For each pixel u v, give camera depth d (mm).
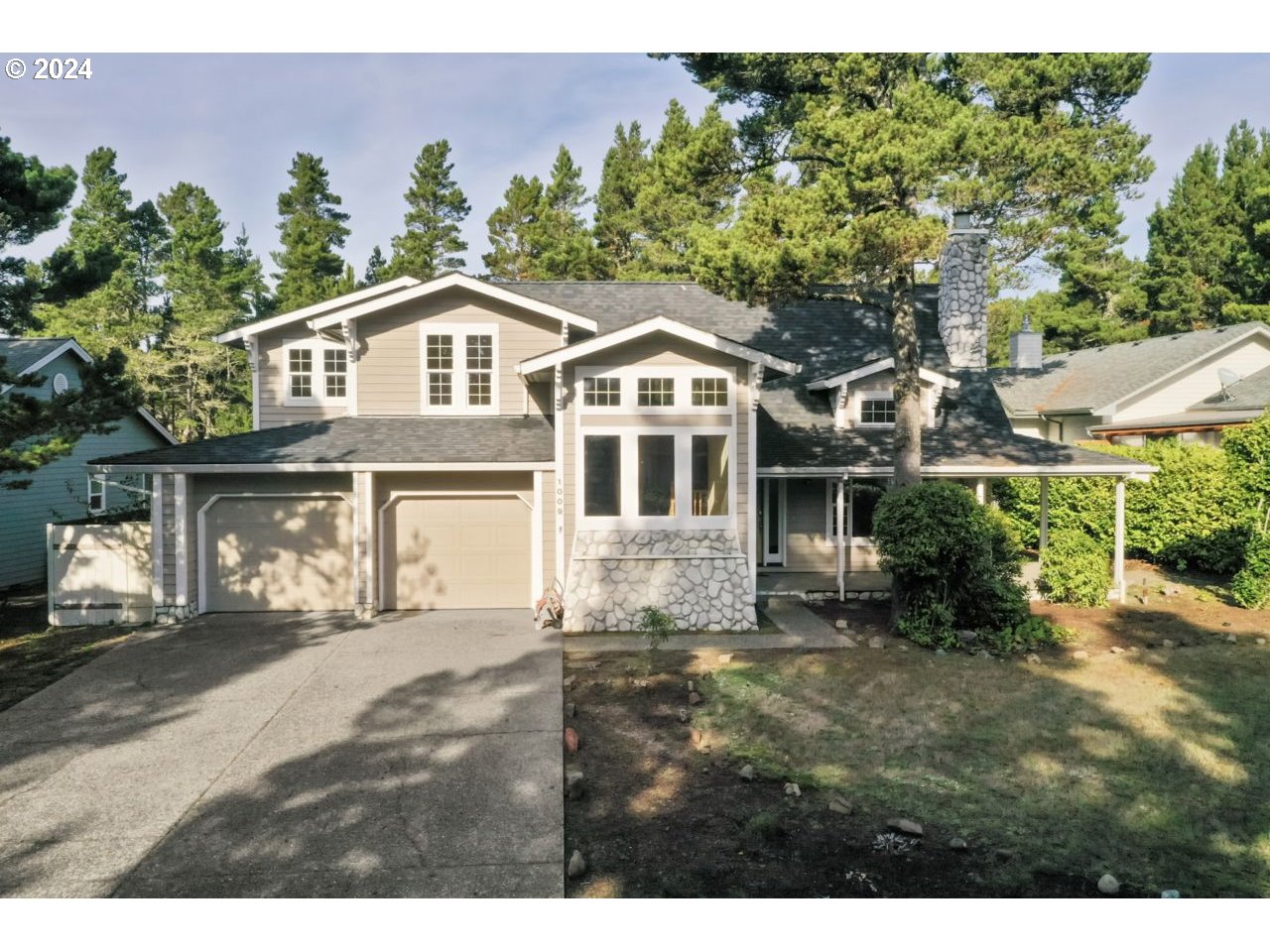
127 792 6934
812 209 12016
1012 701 9383
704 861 5867
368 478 13508
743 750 7969
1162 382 26156
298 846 6039
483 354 15977
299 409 16797
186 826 6340
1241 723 8625
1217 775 7309
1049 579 14992
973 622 12617
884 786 7113
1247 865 5844
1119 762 7625
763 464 14914
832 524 17594
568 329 15789
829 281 12320
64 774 7297
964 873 5711
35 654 11305
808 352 18609
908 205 12625
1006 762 7648
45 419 10156
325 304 16656
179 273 41562
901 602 12945
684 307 19359
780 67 14141
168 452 13617
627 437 13242
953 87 17391
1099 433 25734
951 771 7453
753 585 13289
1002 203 15672
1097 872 5742
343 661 10945
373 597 13672
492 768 7441
